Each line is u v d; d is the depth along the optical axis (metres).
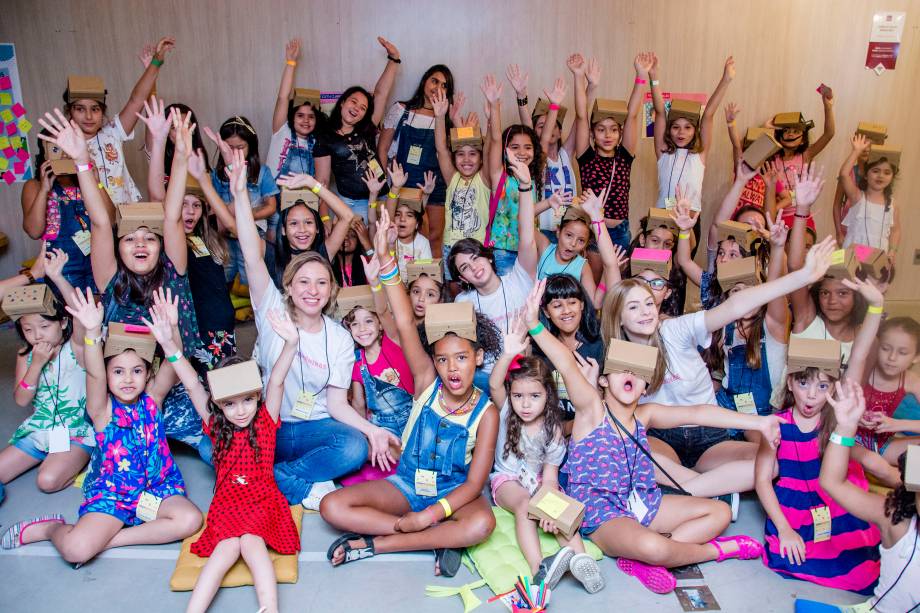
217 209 3.40
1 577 2.38
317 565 2.46
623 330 2.76
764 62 5.47
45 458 3.03
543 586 2.22
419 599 2.29
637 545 2.33
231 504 2.39
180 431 3.02
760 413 3.03
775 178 5.01
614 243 4.69
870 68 5.50
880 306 2.40
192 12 5.04
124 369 2.50
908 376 2.82
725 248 3.51
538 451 2.58
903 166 5.58
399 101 5.12
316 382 2.87
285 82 4.71
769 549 2.45
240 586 2.34
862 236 4.62
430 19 5.21
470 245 3.24
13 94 5.04
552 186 4.73
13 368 4.04
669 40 5.39
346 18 5.16
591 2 5.27
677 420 2.54
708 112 4.69
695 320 2.76
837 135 5.62
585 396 2.48
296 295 2.79
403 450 2.67
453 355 2.47
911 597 2.01
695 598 2.29
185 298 3.04
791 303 3.25
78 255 3.60
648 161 5.59
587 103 4.72
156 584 2.35
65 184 3.60
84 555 2.41
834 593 2.31
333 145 4.66
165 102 5.14
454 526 2.42
